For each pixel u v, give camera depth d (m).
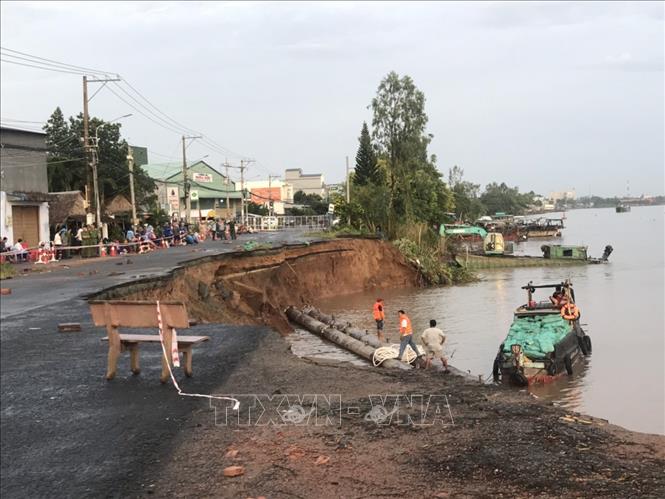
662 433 13.37
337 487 6.02
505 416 8.43
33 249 32.12
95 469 6.56
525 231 114.19
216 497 5.83
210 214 91.81
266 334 13.91
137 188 63.03
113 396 9.09
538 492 5.88
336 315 34.50
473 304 37.53
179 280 23.66
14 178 38.47
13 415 8.34
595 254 75.44
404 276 50.19
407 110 71.12
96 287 20.53
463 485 6.05
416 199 64.88
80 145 57.94
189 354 10.16
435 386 10.50
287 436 7.45
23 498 5.95
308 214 138.38
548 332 19.28
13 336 13.23
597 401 16.17
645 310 32.59
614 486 6.00
